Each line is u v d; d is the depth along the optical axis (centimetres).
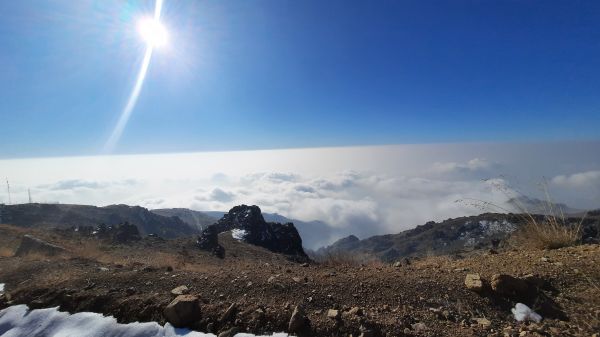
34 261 1082
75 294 659
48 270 927
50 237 2077
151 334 540
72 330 579
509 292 534
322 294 584
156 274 738
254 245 2650
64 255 1395
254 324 516
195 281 674
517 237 827
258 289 615
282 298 582
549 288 539
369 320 498
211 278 682
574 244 714
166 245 2162
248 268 800
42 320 617
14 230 2345
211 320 540
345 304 555
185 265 918
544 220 777
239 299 590
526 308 505
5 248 1839
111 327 570
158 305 585
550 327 462
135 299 612
